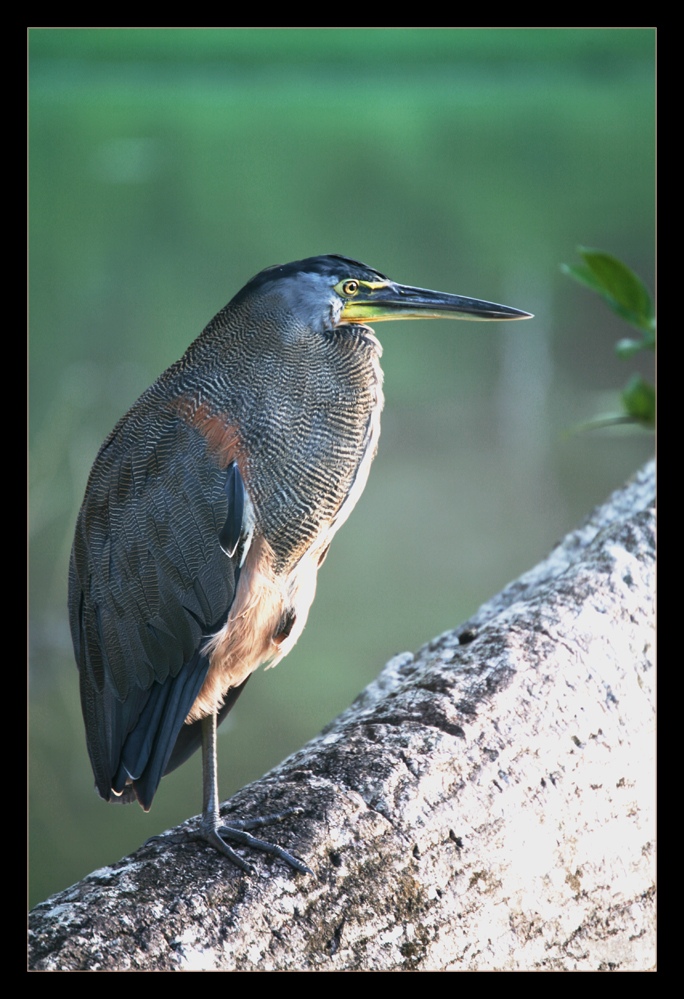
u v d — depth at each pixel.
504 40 35.50
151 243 24.92
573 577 5.38
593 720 4.82
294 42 35.81
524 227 26.09
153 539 4.54
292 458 4.70
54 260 23.47
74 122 30.64
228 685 4.80
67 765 10.97
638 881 4.73
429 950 4.14
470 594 14.22
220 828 4.22
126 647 4.58
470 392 19.75
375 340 5.04
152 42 35.06
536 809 4.52
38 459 15.83
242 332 4.75
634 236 25.91
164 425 4.63
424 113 32.41
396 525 15.80
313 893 4.06
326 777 4.46
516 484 17.11
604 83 35.16
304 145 30.11
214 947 3.84
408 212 26.98
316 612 13.86
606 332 22.02
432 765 4.46
